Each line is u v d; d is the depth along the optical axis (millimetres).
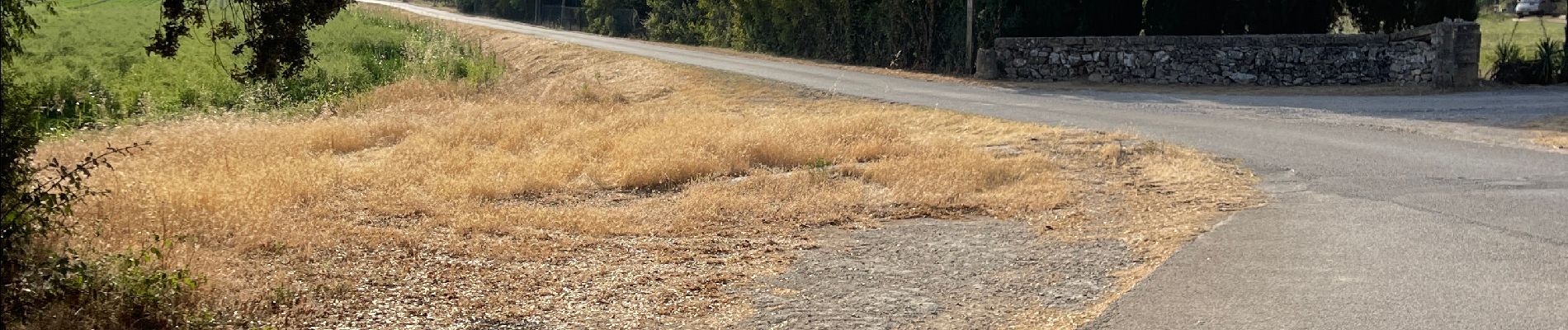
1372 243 7340
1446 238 7457
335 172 10883
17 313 5754
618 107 18422
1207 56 22484
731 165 11719
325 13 7375
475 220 8820
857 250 8078
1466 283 6223
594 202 10180
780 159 12172
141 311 5984
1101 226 8617
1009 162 11617
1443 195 9289
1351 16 24188
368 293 6820
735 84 22078
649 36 46625
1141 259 7379
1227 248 7336
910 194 9906
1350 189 9711
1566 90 20000
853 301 6613
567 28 57750
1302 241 7477
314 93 21641
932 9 27312
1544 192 9305
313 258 7586
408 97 20172
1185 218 8641
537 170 11203
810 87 21531
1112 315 5832
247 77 7465
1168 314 5797
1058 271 7203
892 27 28766
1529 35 34500
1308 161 11477
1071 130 14375
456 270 7406
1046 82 23359
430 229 8703
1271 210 8742
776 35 35406
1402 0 22797
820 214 9273
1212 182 10289
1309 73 21891
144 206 8508
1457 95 19234
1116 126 15062
